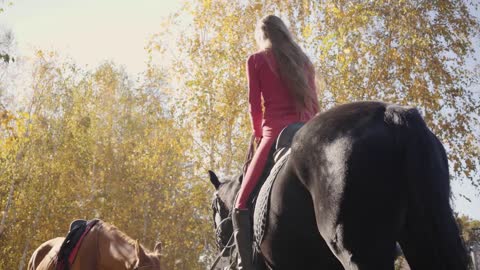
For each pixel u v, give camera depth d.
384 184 2.27
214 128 18.25
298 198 2.69
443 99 17.55
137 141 33.38
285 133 3.24
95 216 30.39
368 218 2.28
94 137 35.09
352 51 16.83
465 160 17.31
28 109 32.97
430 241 2.14
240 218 3.39
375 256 2.27
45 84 33.78
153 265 6.06
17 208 29.45
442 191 2.16
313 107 3.43
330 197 2.38
